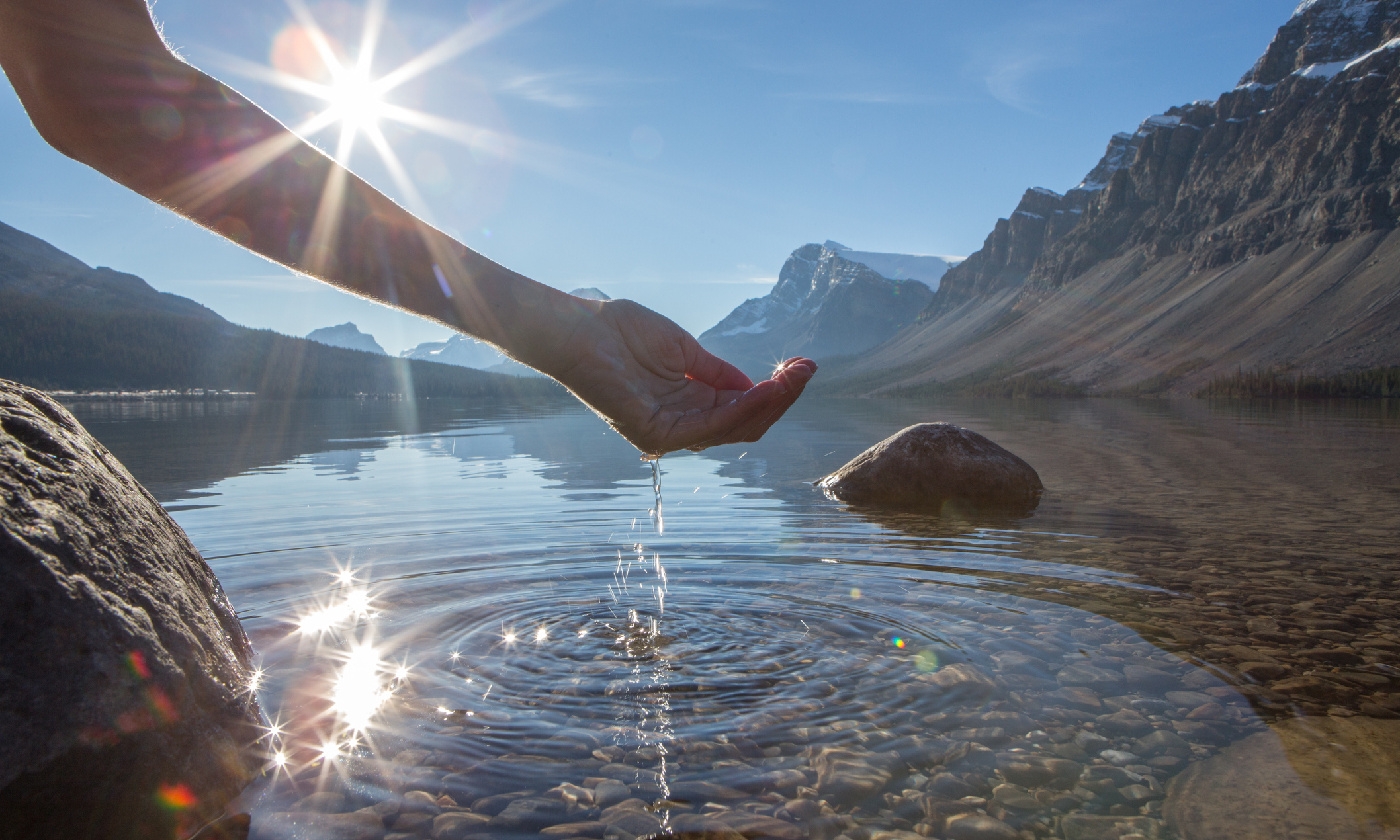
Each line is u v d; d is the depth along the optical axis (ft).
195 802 6.47
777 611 12.35
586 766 7.30
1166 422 90.43
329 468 37.55
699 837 6.11
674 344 6.46
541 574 14.99
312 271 4.75
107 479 7.91
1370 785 6.77
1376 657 10.08
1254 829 6.11
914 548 17.43
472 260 5.33
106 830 6.01
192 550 8.91
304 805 6.65
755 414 6.29
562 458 43.11
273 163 4.52
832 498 26.45
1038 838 6.07
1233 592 13.41
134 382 467.93
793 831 6.21
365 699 8.84
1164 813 6.42
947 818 6.39
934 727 8.07
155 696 6.53
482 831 6.20
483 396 356.38
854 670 9.72
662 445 6.31
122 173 4.28
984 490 25.79
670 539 18.63
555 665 9.95
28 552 6.13
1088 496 26.84
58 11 3.83
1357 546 17.62
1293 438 60.64
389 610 12.44
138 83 4.10
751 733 7.97
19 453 6.91
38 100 4.03
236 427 81.35
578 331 5.78
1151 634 11.10
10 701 5.65
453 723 8.24
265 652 10.39
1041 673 9.57
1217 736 7.81
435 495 27.17
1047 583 14.11
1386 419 94.94
